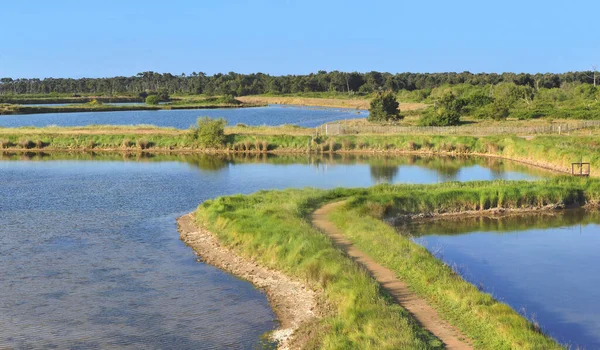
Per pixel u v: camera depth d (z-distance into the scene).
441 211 40.81
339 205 38.41
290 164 66.94
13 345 20.23
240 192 48.09
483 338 18.31
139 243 32.56
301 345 19.59
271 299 24.30
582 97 134.62
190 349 19.98
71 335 21.05
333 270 24.33
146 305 23.80
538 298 25.23
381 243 27.88
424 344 17.67
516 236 35.81
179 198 45.53
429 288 22.42
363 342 18.03
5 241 32.72
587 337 21.19
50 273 27.52
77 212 40.22
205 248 31.33
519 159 69.06
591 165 56.94
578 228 37.84
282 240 28.94
